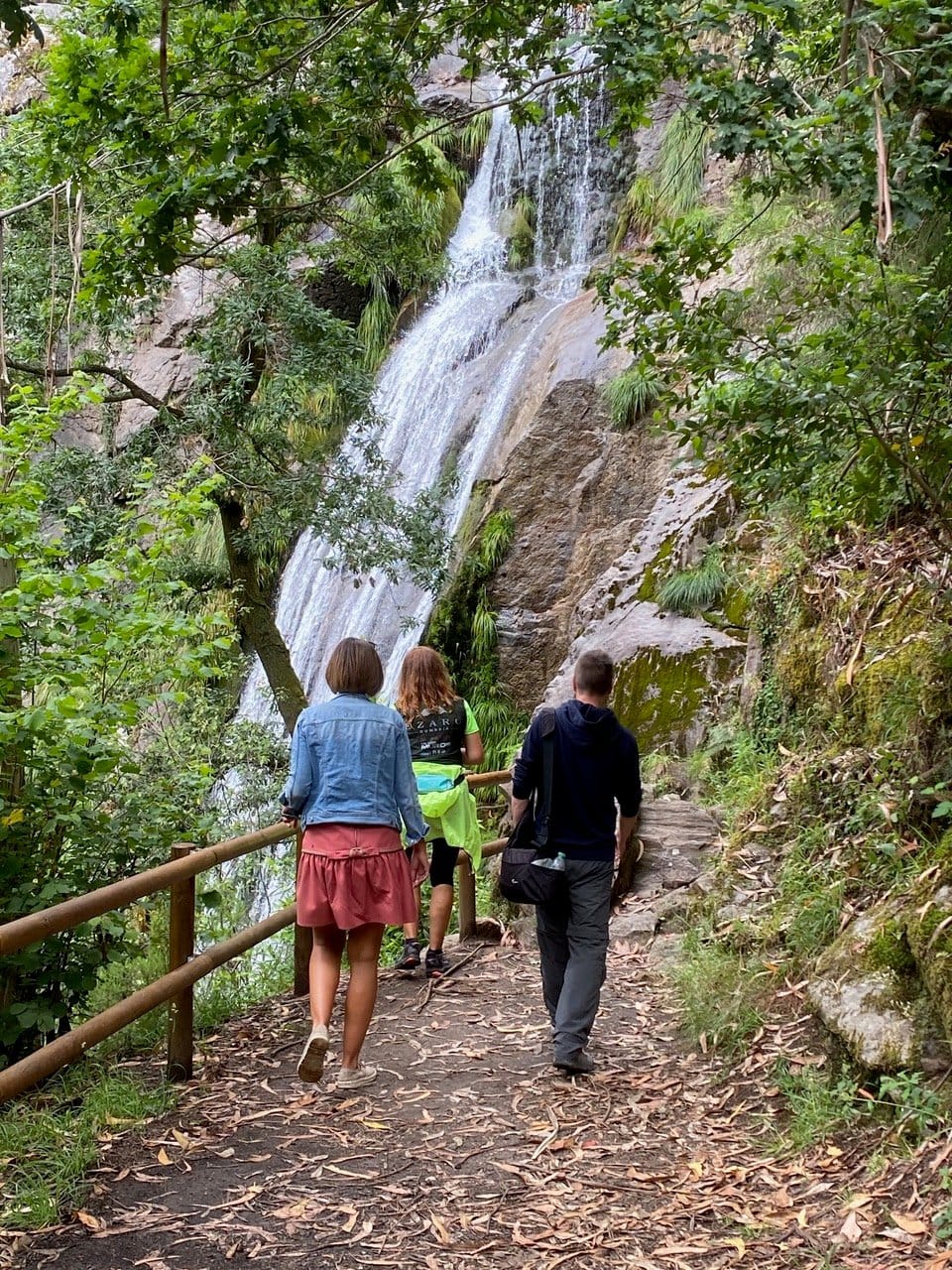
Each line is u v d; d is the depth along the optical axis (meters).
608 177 18.06
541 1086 4.86
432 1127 4.46
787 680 7.45
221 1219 3.75
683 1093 4.73
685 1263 3.48
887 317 4.20
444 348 17.55
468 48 5.42
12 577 5.29
